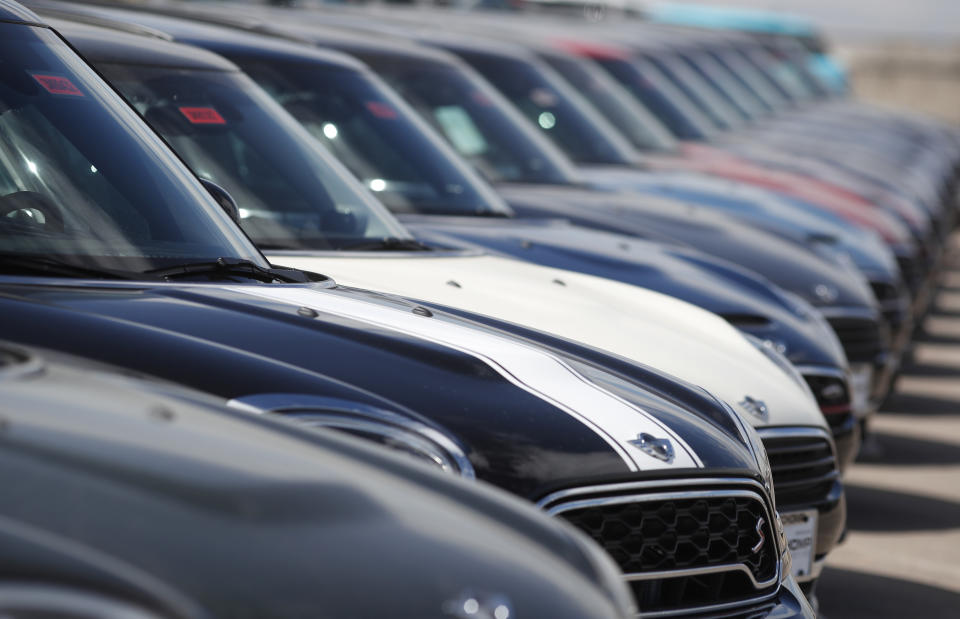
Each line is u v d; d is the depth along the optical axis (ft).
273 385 15.23
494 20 74.49
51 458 9.34
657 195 50.24
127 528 8.88
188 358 15.24
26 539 8.47
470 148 41.73
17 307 15.62
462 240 31.17
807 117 114.42
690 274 32.68
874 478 46.60
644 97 72.02
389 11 66.80
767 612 17.58
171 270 18.51
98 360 14.93
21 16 20.94
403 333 17.46
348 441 12.12
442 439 15.49
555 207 39.37
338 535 9.59
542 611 9.80
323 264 23.68
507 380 16.97
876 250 53.72
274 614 8.82
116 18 32.09
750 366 25.84
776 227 46.47
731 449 17.89
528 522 11.28
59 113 19.63
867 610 32.12
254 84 28.66
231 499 9.48
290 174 26.50
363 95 34.37
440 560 9.79
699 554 16.97
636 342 23.93
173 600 8.54
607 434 16.65
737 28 142.51
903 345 53.26
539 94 52.21
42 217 18.15
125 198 19.20
